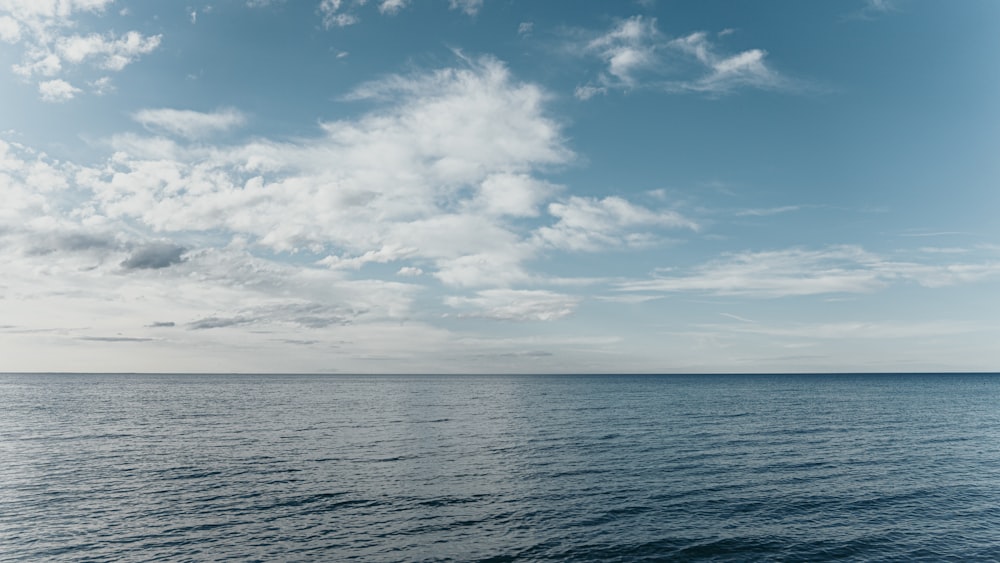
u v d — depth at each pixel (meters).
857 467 39.88
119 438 53.25
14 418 71.50
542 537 25.25
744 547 24.20
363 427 63.19
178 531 25.72
